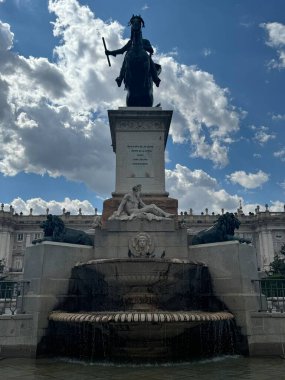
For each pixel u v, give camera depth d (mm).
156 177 11664
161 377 5559
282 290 8984
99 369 6230
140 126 12164
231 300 8438
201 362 6855
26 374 5863
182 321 6793
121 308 8391
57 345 7918
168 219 9953
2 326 7762
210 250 9195
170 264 8359
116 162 11797
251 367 6391
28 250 9234
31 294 8523
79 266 8828
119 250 9664
